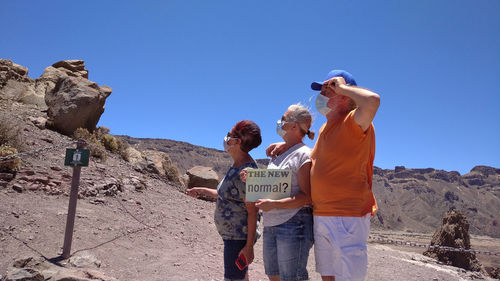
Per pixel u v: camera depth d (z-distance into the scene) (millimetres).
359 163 3113
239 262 3529
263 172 3441
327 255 3182
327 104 3213
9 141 10492
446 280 10664
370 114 2867
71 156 6195
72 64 25234
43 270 5266
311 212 3488
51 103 15383
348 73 3322
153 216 10031
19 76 20969
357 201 3135
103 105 17109
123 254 6855
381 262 11602
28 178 8711
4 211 6965
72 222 6102
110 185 10664
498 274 29719
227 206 3689
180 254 7773
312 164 3365
